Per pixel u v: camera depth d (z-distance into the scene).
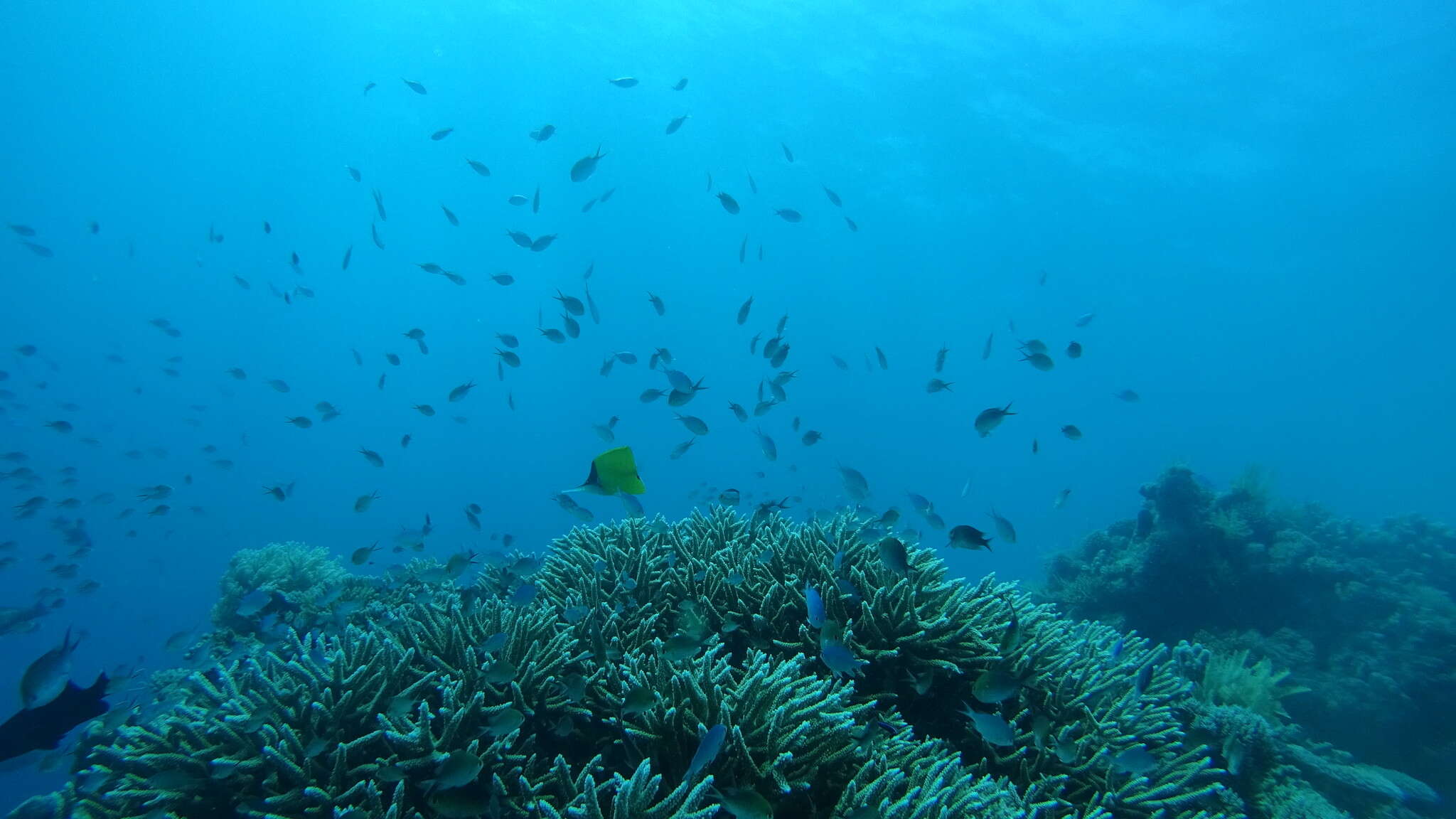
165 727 3.77
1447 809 6.91
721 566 5.59
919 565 5.42
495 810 3.02
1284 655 10.12
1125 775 4.19
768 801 2.96
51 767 5.13
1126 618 11.65
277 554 11.59
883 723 3.77
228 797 3.42
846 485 7.33
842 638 4.21
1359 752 9.15
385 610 6.66
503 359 10.62
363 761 3.48
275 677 4.26
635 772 2.82
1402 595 10.81
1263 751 5.28
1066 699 4.61
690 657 3.92
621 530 7.13
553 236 11.23
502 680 3.77
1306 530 13.96
